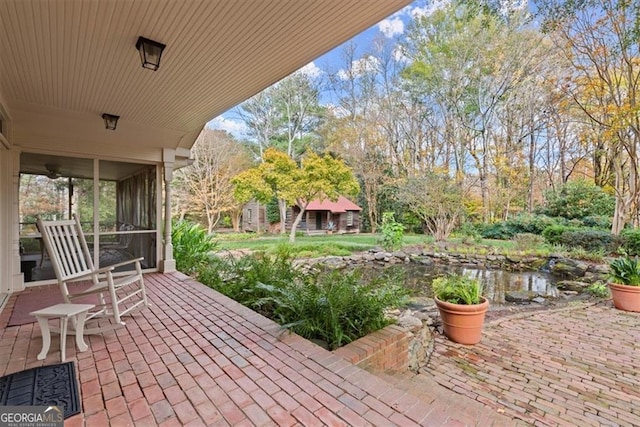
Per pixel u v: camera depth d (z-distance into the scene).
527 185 14.81
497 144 14.80
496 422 2.01
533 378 2.86
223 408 1.73
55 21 2.17
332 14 2.15
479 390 2.66
